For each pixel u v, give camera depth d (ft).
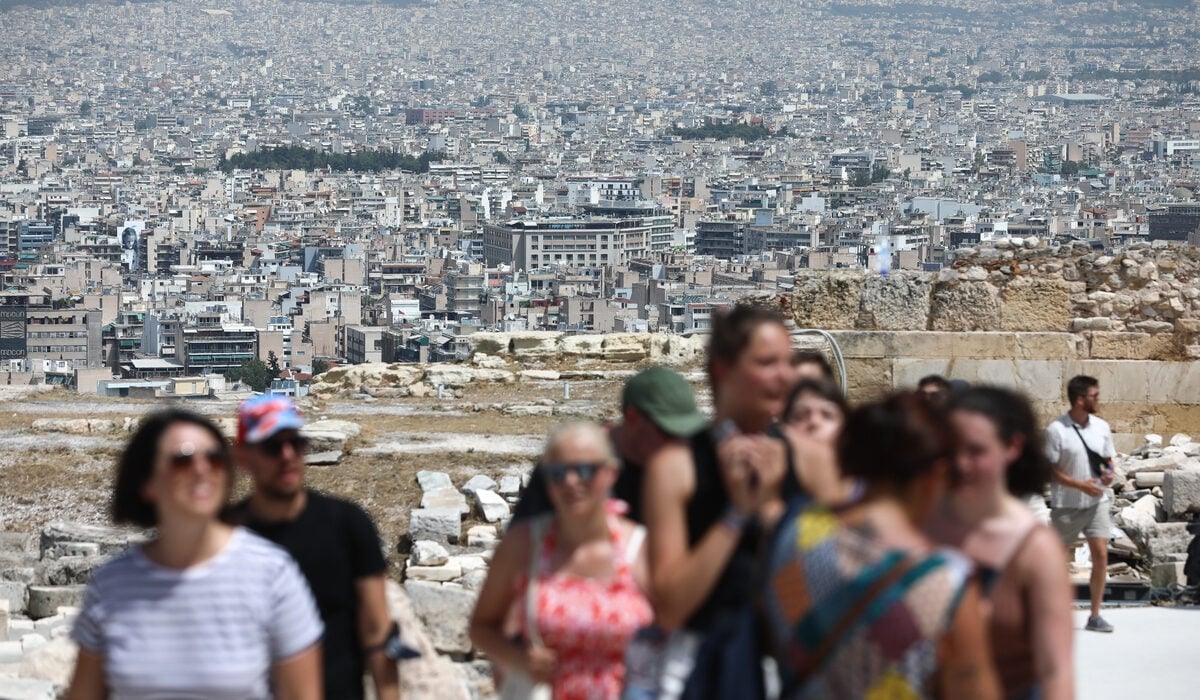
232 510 46.24
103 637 39.93
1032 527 43.98
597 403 129.49
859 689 36.32
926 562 36.32
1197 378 114.42
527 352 149.79
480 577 81.76
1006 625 43.62
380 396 137.39
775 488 41.04
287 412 45.37
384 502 99.91
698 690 40.37
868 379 115.24
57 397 140.46
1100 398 115.14
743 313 44.96
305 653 40.65
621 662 42.55
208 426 40.68
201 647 39.45
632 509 45.47
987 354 115.24
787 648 37.45
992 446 44.16
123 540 93.81
